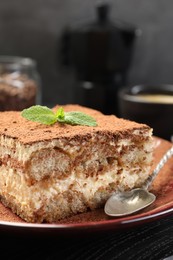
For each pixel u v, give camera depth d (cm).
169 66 93
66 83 94
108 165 44
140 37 92
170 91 70
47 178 41
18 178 42
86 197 43
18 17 92
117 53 77
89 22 82
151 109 62
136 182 46
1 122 45
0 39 93
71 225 36
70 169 42
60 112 45
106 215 43
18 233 36
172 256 38
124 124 45
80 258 37
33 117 45
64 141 41
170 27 91
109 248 39
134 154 45
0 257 37
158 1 91
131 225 37
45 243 39
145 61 93
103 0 90
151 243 39
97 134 42
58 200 42
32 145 40
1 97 63
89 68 78
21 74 70
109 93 79
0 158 44
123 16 91
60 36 92
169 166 49
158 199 44
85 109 51
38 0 91
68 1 91
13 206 43
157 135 63
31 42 93
